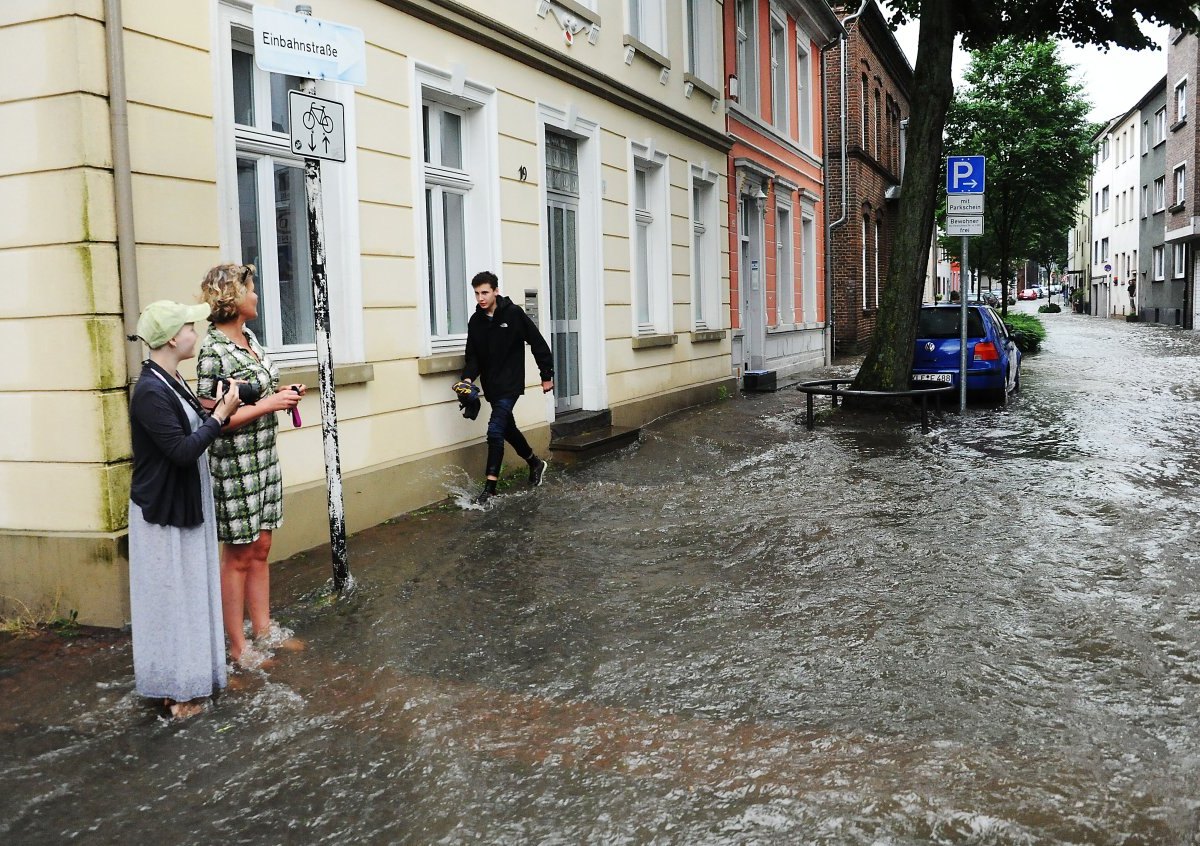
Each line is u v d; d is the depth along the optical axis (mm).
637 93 13195
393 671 4895
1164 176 47812
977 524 7680
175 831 3502
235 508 4906
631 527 7754
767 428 13273
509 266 10141
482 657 5086
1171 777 3730
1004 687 4605
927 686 4625
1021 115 37531
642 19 14141
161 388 4250
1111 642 5152
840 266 28891
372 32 7965
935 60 14195
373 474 7863
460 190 9648
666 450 11461
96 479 5496
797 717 4316
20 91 5473
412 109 8445
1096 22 15883
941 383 15477
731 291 17969
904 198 14578
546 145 11406
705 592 6117
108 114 5527
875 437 12445
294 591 6148
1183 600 5793
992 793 3623
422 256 8562
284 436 6957
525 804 3617
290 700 4555
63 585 5598
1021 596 5922
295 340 7430
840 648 5133
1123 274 59719
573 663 4988
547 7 10781
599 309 12352
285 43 5496
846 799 3596
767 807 3551
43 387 5562
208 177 6340
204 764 3975
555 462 10680
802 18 22641
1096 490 8914
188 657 4371
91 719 4402
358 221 7785
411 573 6543
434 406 8773
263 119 7094
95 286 5426
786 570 6555
